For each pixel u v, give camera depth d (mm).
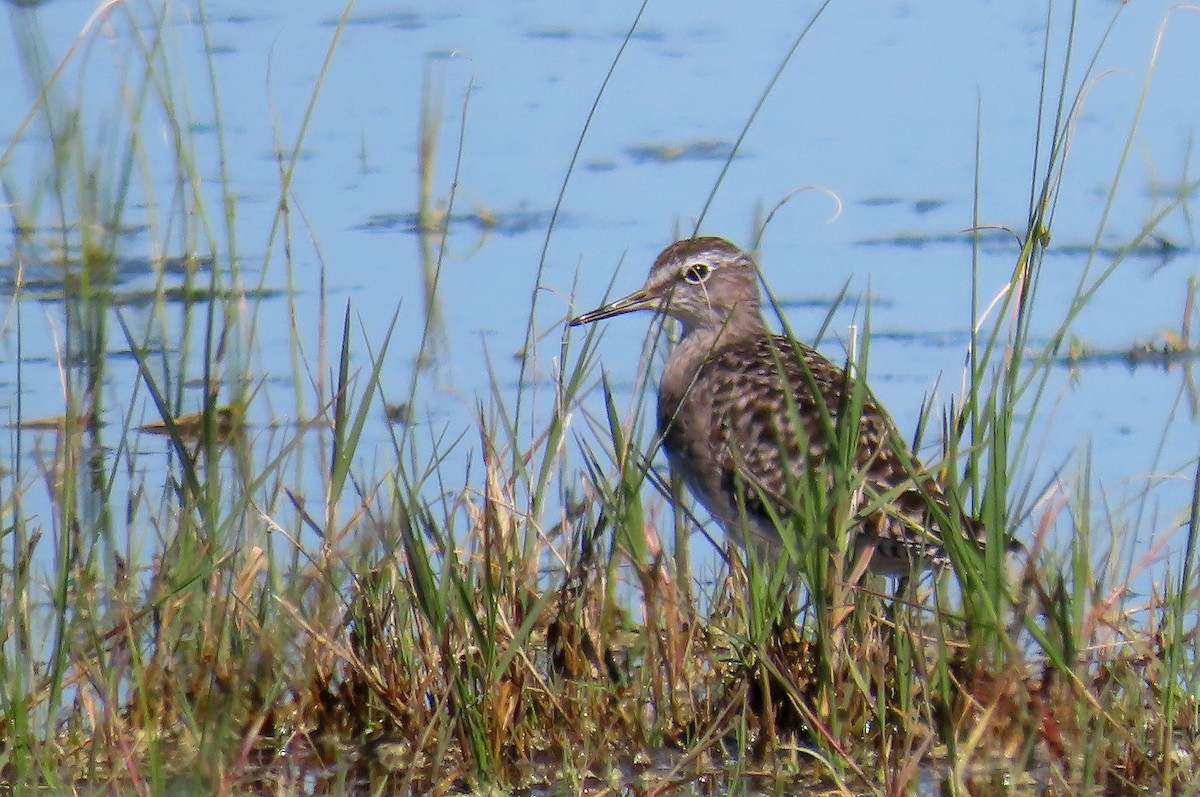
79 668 10352
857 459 11758
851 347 12836
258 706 10820
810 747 10562
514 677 10672
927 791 9922
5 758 9508
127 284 17859
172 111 14828
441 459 11992
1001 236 19891
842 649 10695
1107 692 10008
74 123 13531
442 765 10414
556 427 11695
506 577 11211
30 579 11375
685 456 13766
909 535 11555
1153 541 11914
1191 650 11523
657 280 14680
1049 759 9883
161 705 10750
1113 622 10711
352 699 10930
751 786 10078
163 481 13930
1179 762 9828
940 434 14133
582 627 11148
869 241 19766
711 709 10797
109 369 16156
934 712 10367
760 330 14703
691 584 12219
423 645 11008
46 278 17578
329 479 13406
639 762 10438
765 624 10570
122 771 9992
